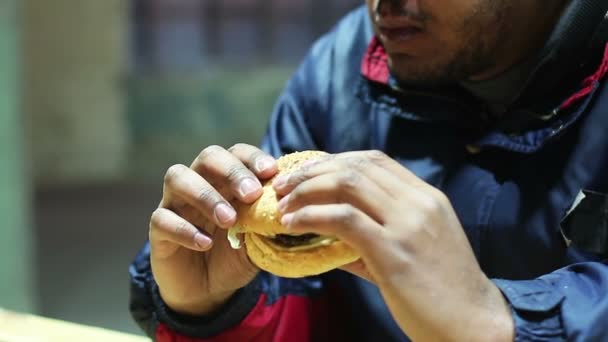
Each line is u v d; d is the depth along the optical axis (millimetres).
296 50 5359
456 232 685
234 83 5172
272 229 728
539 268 866
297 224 667
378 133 977
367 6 947
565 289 726
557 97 864
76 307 3029
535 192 869
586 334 691
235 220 750
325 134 1017
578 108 845
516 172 885
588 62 861
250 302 903
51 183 4852
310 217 663
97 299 3107
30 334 1022
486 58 870
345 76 1020
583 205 834
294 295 965
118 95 4973
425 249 666
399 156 956
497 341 675
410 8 831
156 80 5059
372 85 963
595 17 834
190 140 5145
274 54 5340
